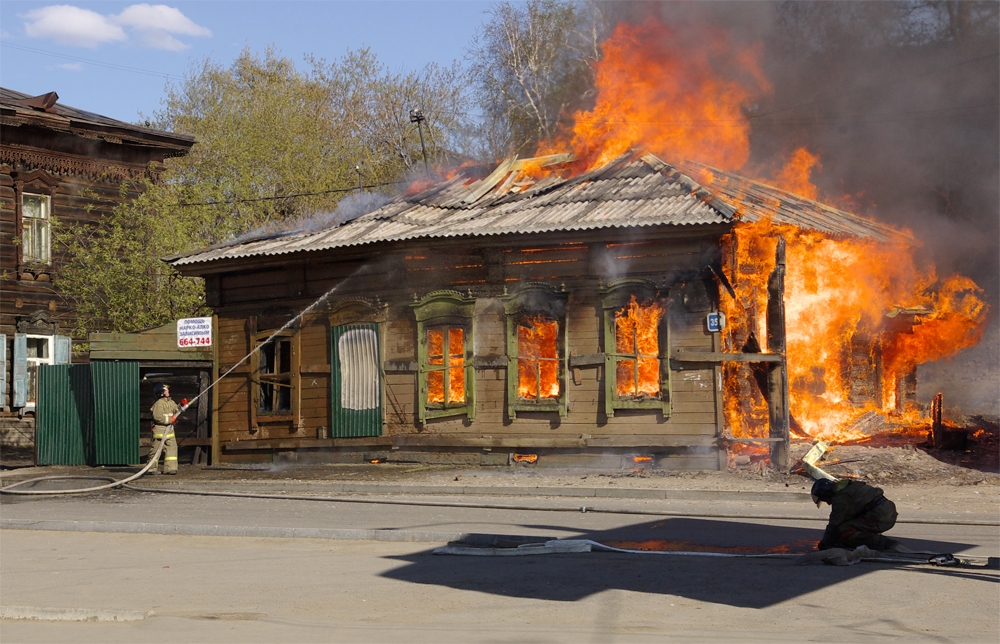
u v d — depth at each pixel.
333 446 21.61
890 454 17.00
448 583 8.81
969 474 16.05
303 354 22.16
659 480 16.61
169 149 34.59
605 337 18.72
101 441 22.97
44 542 12.41
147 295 29.31
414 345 20.73
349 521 13.16
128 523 13.17
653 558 9.71
